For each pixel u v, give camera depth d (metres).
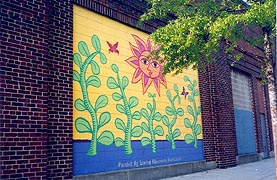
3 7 6.67
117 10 9.97
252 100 17.97
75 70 8.48
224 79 14.79
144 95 10.52
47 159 7.29
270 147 19.30
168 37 7.53
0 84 6.39
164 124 11.12
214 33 7.04
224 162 13.51
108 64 9.44
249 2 8.23
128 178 9.38
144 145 10.20
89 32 9.05
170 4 8.72
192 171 11.92
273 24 6.91
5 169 6.25
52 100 7.64
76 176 7.96
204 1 8.50
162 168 10.62
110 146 9.09
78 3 8.77
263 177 10.77
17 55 6.77
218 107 13.78
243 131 16.34
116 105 9.46
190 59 7.92
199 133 12.76
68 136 7.87
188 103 12.45
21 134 6.60
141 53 10.68
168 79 11.67
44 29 7.38
